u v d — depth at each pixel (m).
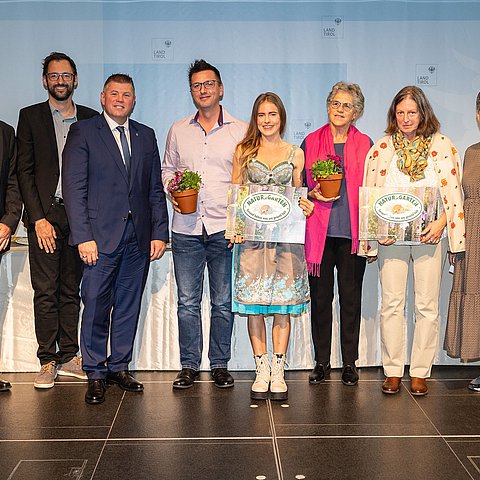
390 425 3.23
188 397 3.63
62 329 3.99
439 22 4.22
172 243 3.81
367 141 3.71
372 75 4.25
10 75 4.20
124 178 3.57
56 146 3.75
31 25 4.18
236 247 3.57
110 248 3.54
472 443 3.03
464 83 4.26
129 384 3.73
